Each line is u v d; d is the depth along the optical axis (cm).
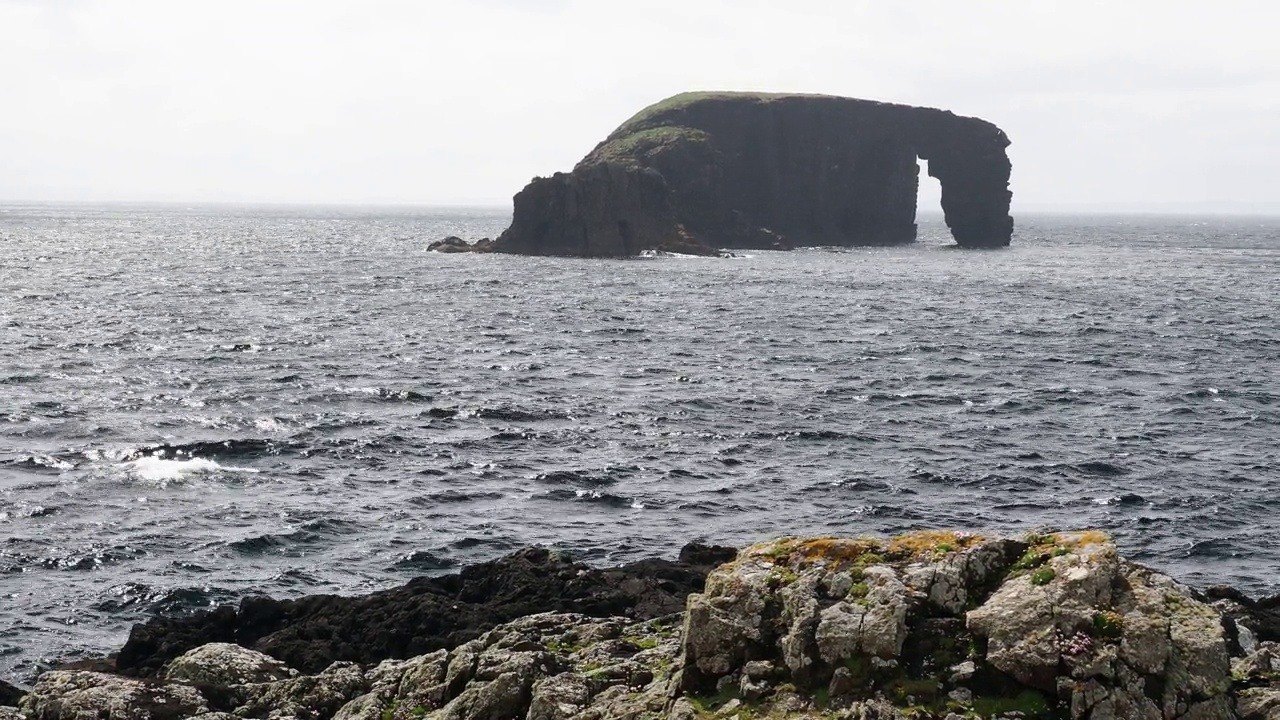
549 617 1956
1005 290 11925
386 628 2252
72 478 3828
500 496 3762
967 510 3688
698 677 1417
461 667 1689
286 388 5550
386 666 1886
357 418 4878
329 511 3562
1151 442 4681
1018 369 6544
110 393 5306
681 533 3412
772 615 1420
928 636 1329
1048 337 8006
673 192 17938
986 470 4172
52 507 3503
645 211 17175
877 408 5306
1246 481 4091
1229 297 11400
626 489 3859
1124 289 12212
